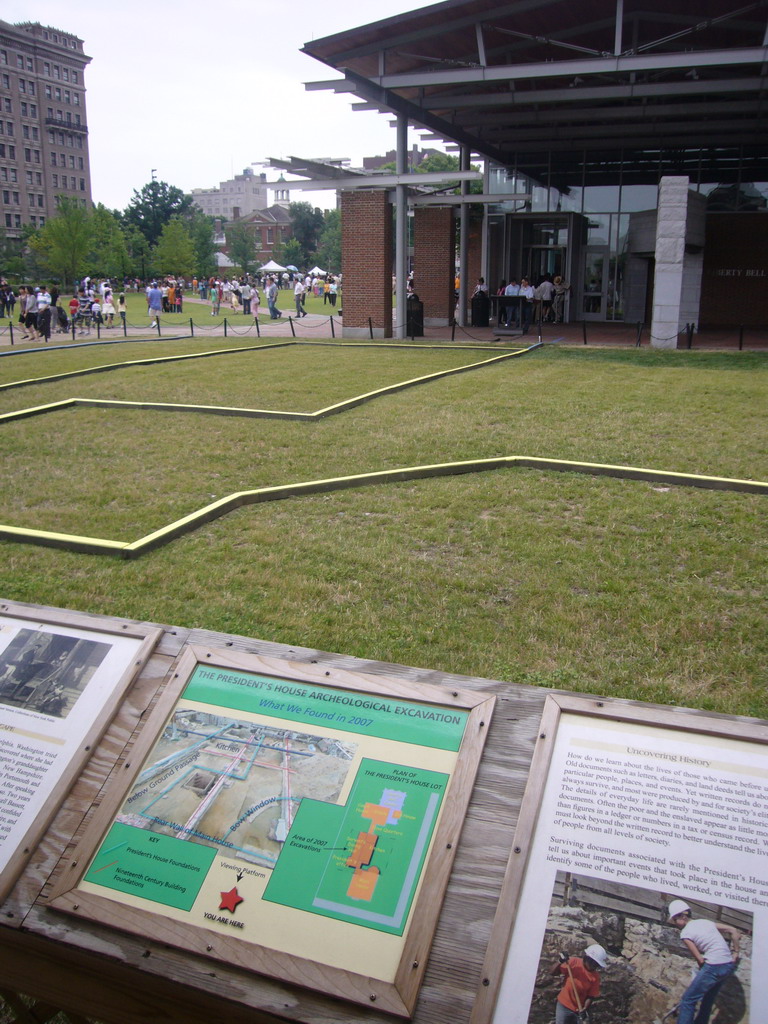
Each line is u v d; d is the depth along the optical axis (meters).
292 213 134.75
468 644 4.82
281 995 1.98
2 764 2.47
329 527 6.99
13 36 115.31
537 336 24.66
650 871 2.03
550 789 2.21
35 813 2.36
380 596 5.54
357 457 9.36
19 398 13.55
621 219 30.03
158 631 2.80
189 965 2.04
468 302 32.12
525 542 6.56
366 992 1.94
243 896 2.13
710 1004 1.83
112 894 2.18
